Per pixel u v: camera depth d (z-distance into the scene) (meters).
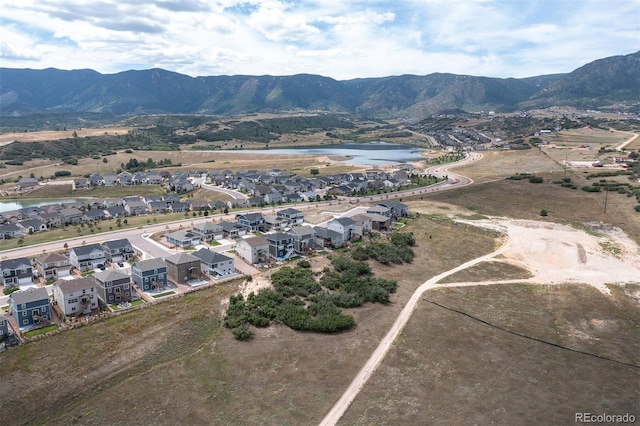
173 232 109.81
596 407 49.72
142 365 58.91
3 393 52.06
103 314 68.06
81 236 110.12
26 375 55.03
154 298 74.69
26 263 81.75
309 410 49.19
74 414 49.78
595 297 79.25
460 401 50.69
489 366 57.84
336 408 49.50
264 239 95.62
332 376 55.47
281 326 67.00
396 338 64.06
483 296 78.81
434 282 84.38
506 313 72.62
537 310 74.25
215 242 107.06
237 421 47.69
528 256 98.50
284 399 51.16
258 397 51.62
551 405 50.00
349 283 80.44
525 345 63.19
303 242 97.56
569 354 61.03
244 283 81.31
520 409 49.31
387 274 87.44
